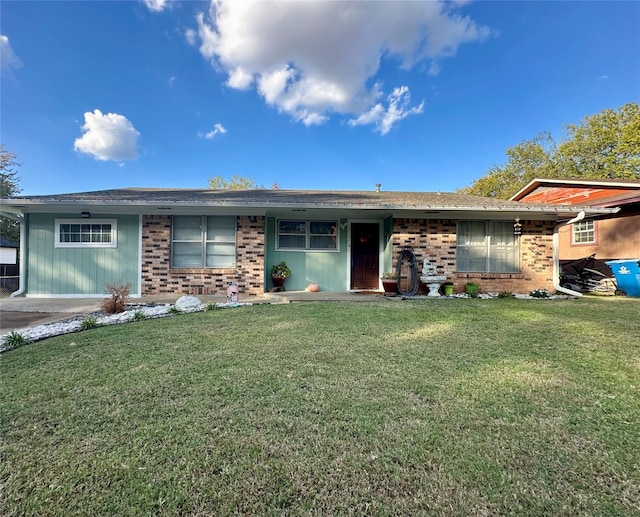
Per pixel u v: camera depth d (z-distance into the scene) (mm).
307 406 2635
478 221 9992
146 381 3129
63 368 3482
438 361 3699
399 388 2979
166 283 9289
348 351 4051
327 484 1779
